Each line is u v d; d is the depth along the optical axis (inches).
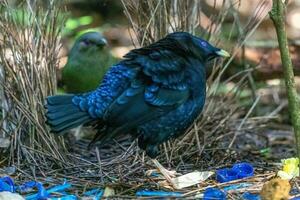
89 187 382.9
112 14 848.9
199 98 382.6
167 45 380.2
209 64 464.1
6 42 436.1
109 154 463.8
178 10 450.0
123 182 383.9
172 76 369.7
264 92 639.1
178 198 359.9
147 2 446.6
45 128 431.2
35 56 436.1
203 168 426.9
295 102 365.1
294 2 895.7
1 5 436.5
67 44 719.1
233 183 381.7
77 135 504.4
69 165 420.8
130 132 374.3
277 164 430.9
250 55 600.4
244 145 500.7
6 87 434.3
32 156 422.9
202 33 468.8
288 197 344.8
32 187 380.5
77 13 839.7
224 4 476.7
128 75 365.7
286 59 361.7
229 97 488.4
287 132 565.3
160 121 371.2
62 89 562.3
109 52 533.0
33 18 438.3
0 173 407.2
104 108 362.9
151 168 415.8
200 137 458.3
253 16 524.1
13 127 437.7
